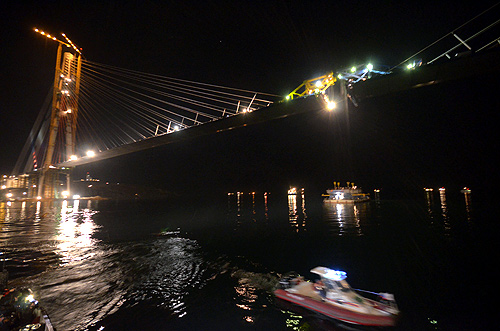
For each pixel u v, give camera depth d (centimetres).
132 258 1381
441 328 670
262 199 10250
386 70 4031
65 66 9862
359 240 1767
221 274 1104
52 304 824
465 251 1379
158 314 758
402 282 988
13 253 1502
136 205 7525
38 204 8038
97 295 892
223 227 2609
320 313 744
